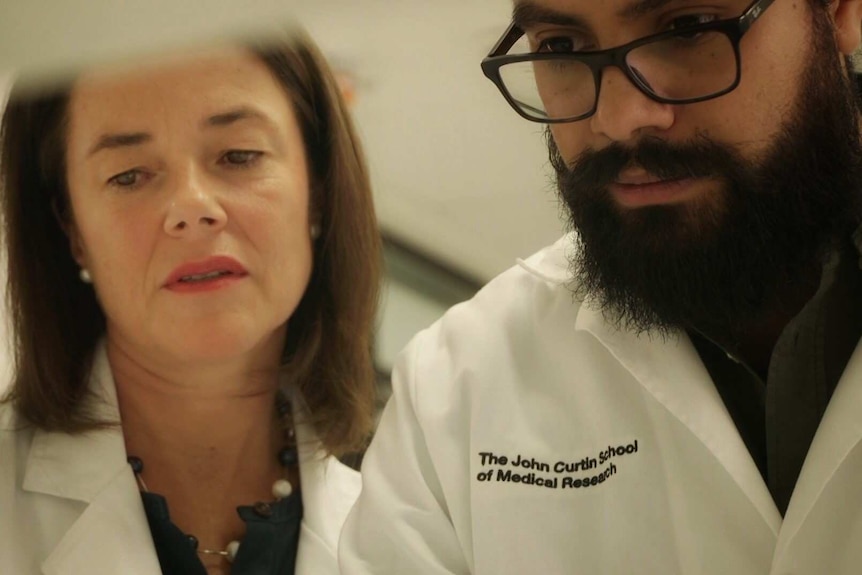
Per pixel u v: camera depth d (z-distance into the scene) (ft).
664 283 2.91
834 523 2.77
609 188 2.89
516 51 2.88
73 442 3.81
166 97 3.06
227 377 3.82
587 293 3.31
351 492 4.25
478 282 8.25
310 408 4.22
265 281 3.55
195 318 3.43
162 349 3.59
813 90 2.92
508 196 7.14
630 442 3.29
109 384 3.88
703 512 3.08
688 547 3.08
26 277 3.79
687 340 3.23
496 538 3.28
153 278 3.40
